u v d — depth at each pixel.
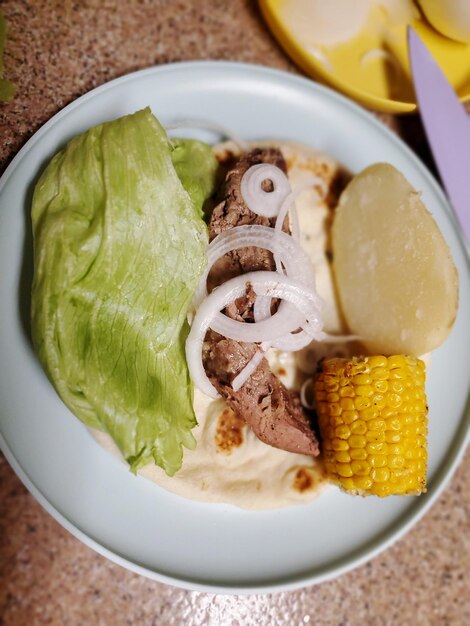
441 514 0.28
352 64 0.29
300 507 0.25
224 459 0.25
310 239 0.27
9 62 0.25
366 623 0.27
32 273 0.23
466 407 0.27
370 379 0.23
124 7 0.27
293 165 0.27
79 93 0.26
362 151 0.28
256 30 0.29
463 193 0.27
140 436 0.22
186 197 0.22
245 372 0.22
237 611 0.26
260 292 0.23
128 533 0.23
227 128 0.27
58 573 0.25
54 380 0.21
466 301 0.28
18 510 0.24
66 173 0.22
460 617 0.28
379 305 0.25
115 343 0.22
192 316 0.23
